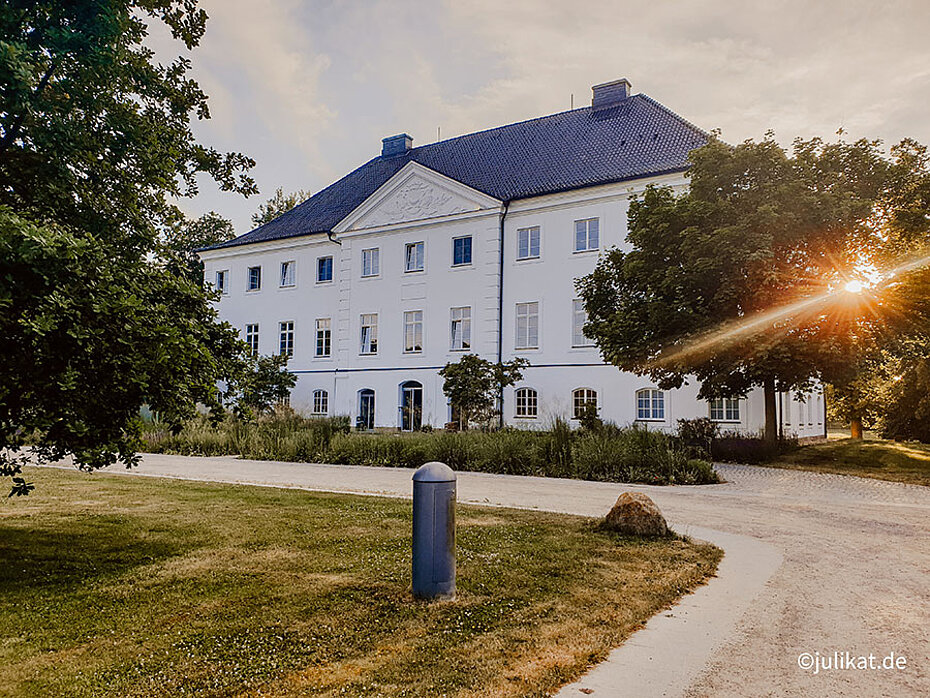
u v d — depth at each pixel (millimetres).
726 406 23906
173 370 5836
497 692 3484
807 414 31016
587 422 23094
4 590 5203
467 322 29781
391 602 4984
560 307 27359
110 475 13734
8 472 6344
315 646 4074
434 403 30297
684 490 12602
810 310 17266
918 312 16859
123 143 6559
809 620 4922
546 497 11344
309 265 35531
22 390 5512
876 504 10969
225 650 3988
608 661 4051
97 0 6109
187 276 7078
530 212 28422
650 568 6238
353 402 32781
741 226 17344
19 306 4961
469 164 32750
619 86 31438
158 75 7227
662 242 19328
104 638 4180
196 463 17203
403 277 31703
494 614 4762
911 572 6422
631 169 26625
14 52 5211
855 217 17344
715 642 4422
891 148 18906
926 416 27328
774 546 7605
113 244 6539
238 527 7910
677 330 18422
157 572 5793
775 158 18312
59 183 6172
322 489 11766
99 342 5219
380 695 3410
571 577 5832
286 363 32875
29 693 3373
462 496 11305
